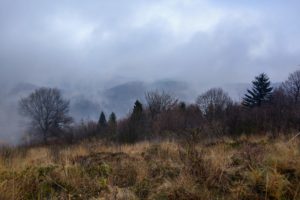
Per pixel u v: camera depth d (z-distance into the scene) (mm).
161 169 6098
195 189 4887
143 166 6273
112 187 5406
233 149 7820
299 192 4500
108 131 30875
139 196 5023
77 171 6148
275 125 16203
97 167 6590
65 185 5625
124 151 10195
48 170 6395
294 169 5117
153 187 5312
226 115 27688
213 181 5031
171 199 4766
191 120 27703
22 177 5828
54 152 9680
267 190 4633
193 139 7238
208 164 5480
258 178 4914
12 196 4785
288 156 5527
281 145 6410
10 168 6832
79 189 5441
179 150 6590
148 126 29266
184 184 4973
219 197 4684
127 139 26047
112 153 9023
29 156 10344
